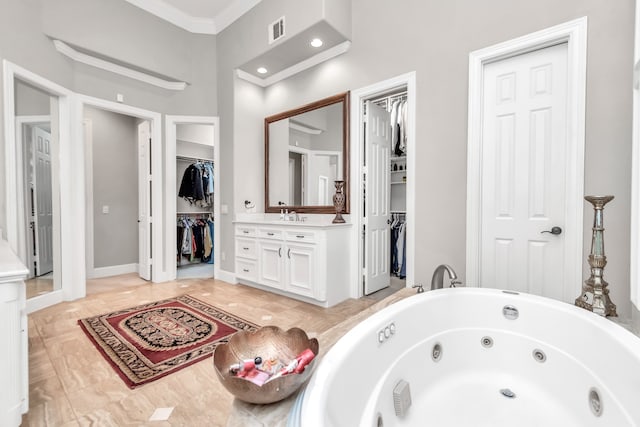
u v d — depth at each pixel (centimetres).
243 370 98
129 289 351
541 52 206
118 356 192
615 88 175
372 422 108
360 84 295
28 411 140
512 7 209
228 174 384
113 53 321
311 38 296
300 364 93
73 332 228
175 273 400
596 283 151
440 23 242
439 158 243
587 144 184
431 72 246
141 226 406
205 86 395
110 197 426
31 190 295
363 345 118
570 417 135
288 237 309
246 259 357
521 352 158
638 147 149
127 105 352
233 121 373
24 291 133
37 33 268
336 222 299
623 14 173
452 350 166
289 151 366
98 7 311
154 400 149
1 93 236
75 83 311
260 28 329
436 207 246
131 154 449
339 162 318
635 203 151
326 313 269
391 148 391
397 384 134
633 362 108
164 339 217
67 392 155
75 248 311
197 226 516
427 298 161
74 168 309
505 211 220
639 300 144
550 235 204
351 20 299
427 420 137
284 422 79
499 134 222
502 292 170
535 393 150
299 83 354
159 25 359
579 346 137
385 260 345
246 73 378
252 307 286
